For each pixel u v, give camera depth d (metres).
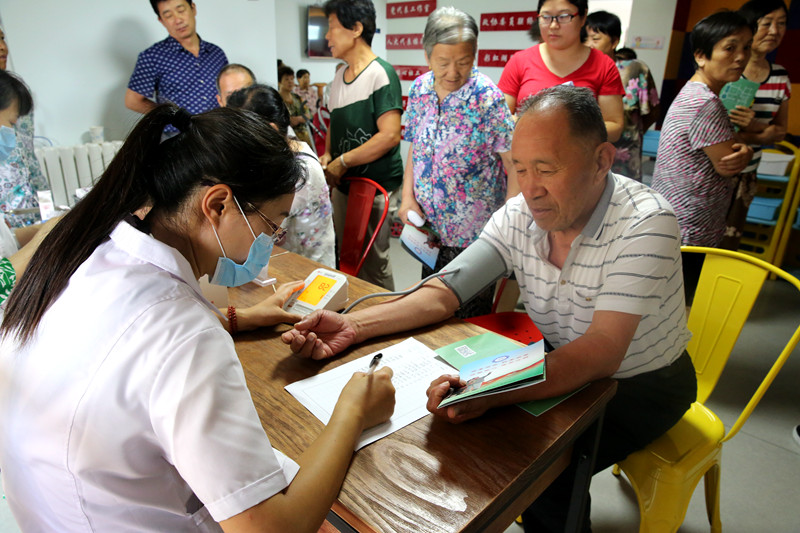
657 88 3.40
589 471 0.99
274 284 1.42
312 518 0.57
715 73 2.09
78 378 0.51
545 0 2.02
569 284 1.15
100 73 2.84
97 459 0.52
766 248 3.42
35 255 0.59
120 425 0.51
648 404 1.19
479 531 0.73
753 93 2.53
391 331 1.15
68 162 2.67
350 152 2.46
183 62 2.72
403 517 0.67
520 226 1.23
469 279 1.23
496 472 0.75
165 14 2.59
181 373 0.50
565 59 2.12
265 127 0.63
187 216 0.60
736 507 1.61
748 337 2.68
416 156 2.14
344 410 0.76
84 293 0.55
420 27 4.03
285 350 1.08
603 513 1.59
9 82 1.82
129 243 0.58
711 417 1.34
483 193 2.06
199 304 0.57
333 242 1.94
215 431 0.49
